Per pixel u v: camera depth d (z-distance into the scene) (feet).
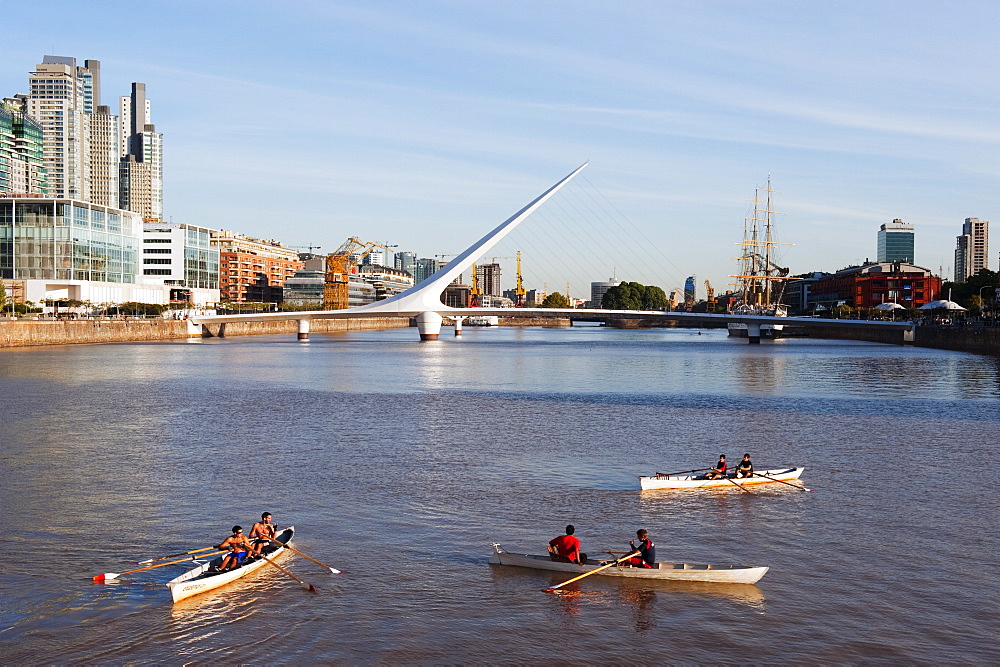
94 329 524.11
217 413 204.44
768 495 121.29
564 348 542.98
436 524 106.42
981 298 652.48
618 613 79.92
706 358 435.94
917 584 86.84
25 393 243.60
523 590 85.10
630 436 172.55
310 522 107.14
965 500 118.93
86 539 100.32
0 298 498.28
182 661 70.90
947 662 70.95
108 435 170.91
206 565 88.07
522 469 138.41
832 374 328.70
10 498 118.42
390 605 81.51
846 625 77.46
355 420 193.77
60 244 575.79
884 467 141.38
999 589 85.61
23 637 74.90
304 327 644.69
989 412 211.61
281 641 74.18
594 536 101.86
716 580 86.53
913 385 282.56
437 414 204.95
